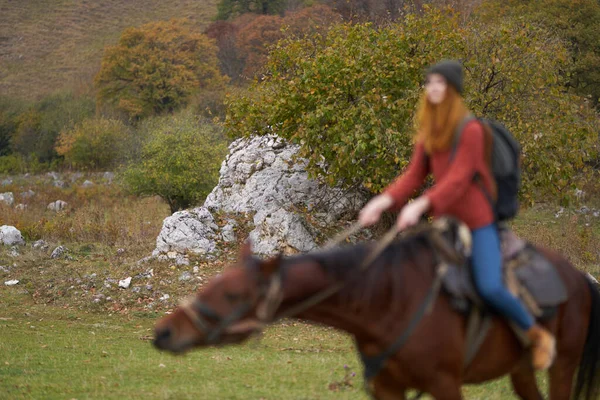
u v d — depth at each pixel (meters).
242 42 66.44
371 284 4.39
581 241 19.52
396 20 17.58
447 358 4.39
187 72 61.97
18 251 20.78
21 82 79.00
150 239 21.52
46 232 23.30
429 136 4.47
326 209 18.45
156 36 63.41
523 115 16.00
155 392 8.20
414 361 4.38
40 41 88.69
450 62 4.46
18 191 39.75
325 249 4.54
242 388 8.31
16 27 91.69
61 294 16.84
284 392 7.95
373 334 4.41
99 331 13.96
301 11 62.25
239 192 19.73
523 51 15.95
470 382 4.81
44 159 59.16
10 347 11.84
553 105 16.27
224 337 4.08
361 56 15.58
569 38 30.47
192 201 28.06
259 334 4.32
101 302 16.22
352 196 18.47
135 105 60.81
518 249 4.88
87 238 22.73
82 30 91.62
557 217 25.06
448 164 4.44
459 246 4.48
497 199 4.63
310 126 15.69
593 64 29.22
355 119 15.20
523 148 15.35
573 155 15.87
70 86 75.38
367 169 15.73
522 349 4.82
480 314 4.56
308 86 15.66
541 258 4.97
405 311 4.40
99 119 54.91
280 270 4.23
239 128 17.81
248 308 4.11
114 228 22.84
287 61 17.31
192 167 27.02
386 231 17.67
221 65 68.12
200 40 65.56
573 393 5.63
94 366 10.18
